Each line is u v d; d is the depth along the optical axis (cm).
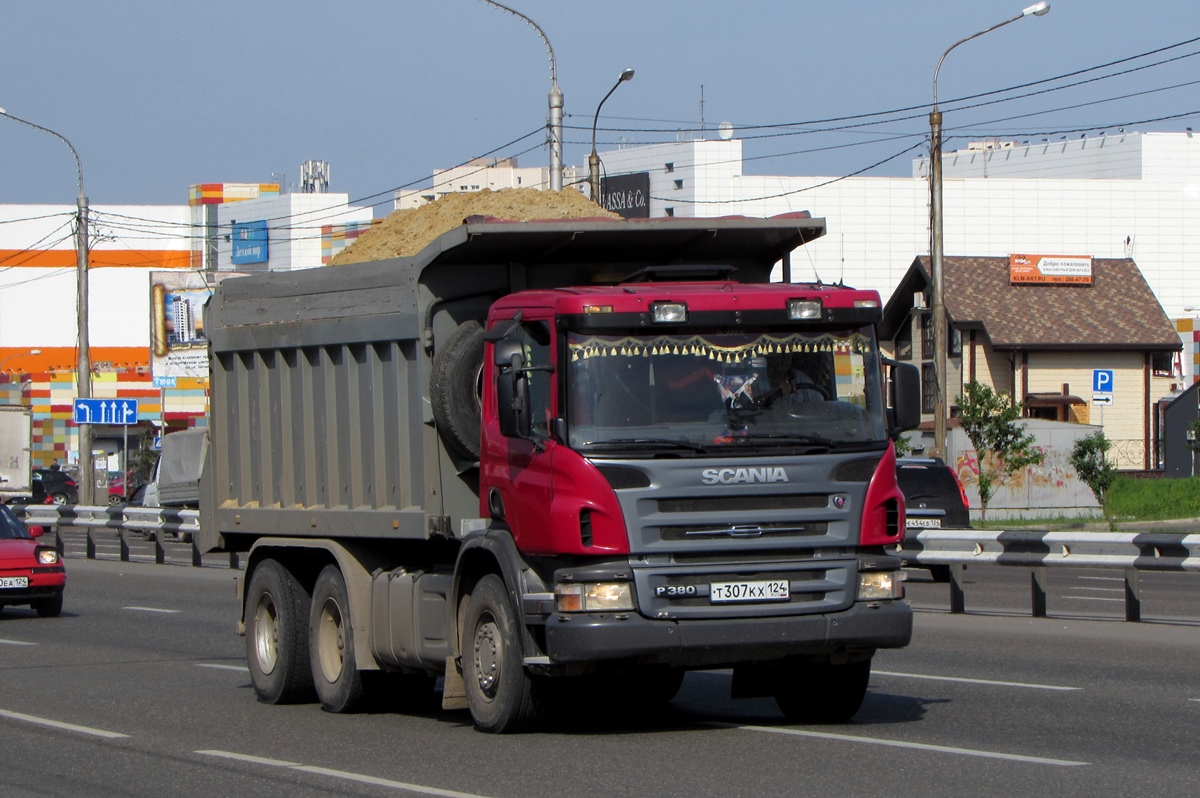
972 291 10606
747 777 1606
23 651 3061
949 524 4644
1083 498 7819
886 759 1703
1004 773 1612
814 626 1769
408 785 1619
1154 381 10981
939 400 6062
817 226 2106
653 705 2206
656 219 2061
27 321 18875
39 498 10788
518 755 1773
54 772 1764
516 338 1859
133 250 19238
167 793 1631
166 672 2727
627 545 1727
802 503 1778
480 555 1933
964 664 2608
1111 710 2080
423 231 2392
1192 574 4969
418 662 2070
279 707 2312
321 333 2248
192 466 7181
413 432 2047
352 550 2209
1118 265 11131
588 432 1748
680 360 1786
